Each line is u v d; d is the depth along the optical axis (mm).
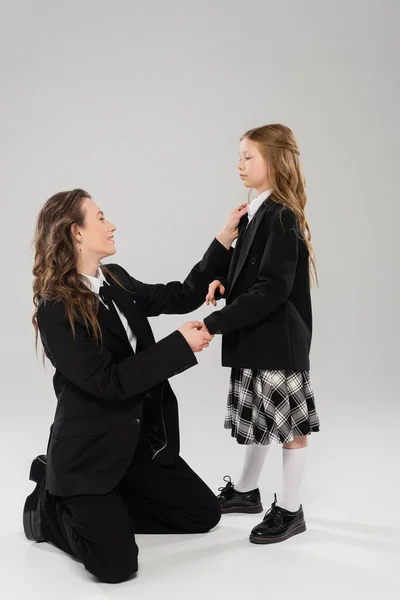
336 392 4941
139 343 2572
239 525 2711
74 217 2455
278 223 2527
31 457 3619
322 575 2266
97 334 2428
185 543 2549
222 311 2436
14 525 2756
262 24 5828
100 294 2518
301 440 2586
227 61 5832
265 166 2629
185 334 2391
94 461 2371
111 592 2178
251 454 2787
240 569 2320
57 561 2422
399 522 2709
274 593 2150
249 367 2525
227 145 5852
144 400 2590
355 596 2123
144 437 2627
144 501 2639
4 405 4738
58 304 2379
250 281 2588
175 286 2865
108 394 2322
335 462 3486
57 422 2412
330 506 2889
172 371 2369
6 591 2199
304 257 2602
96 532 2256
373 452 3643
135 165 5887
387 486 3125
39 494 2619
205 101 5844
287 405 2525
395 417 4336
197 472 3355
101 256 2539
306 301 2619
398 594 2137
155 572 2312
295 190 2646
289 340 2520
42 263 2482
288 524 2559
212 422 4305
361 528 2650
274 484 3195
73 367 2334
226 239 2824
